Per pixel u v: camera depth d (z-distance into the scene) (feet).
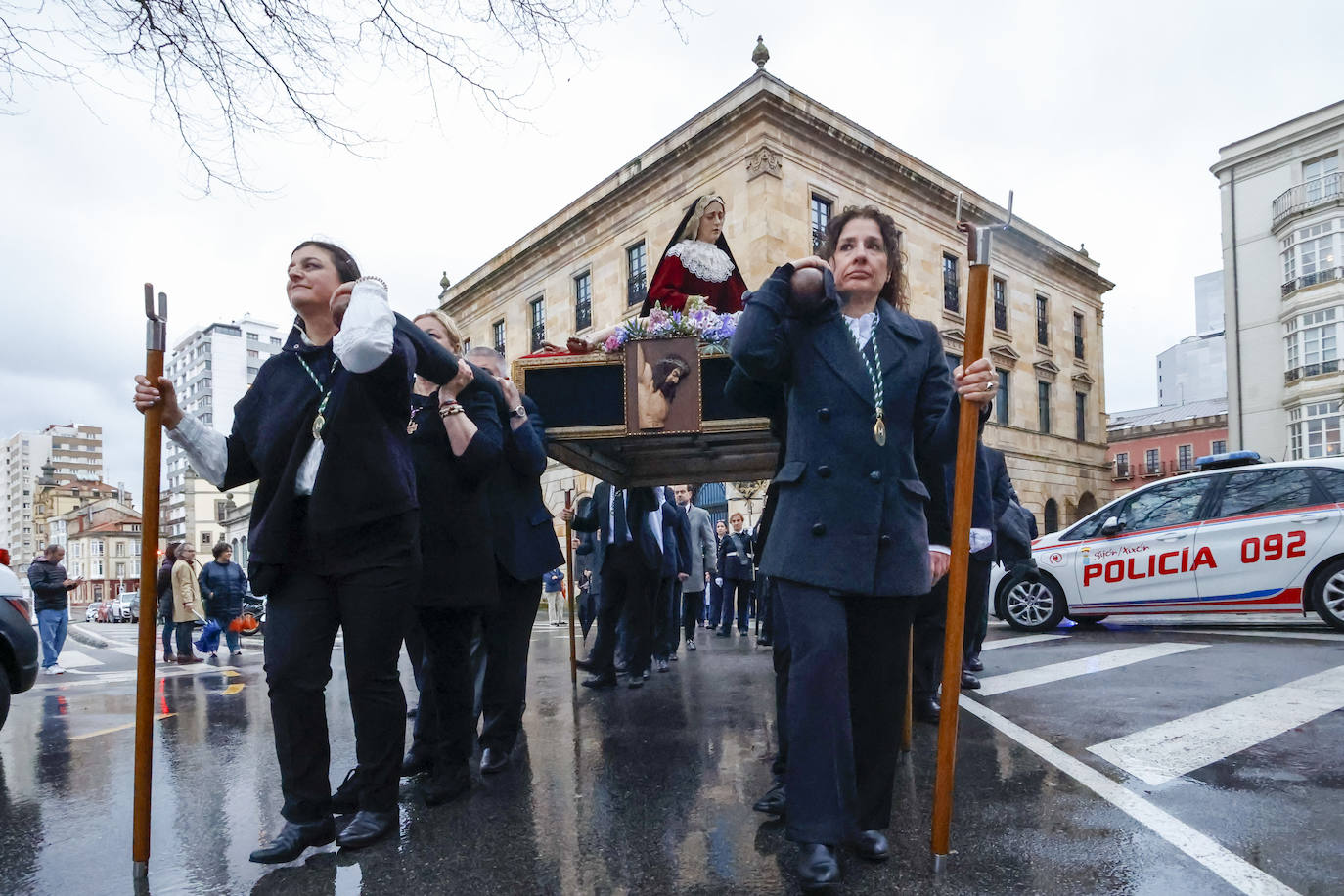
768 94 64.49
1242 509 24.85
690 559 30.66
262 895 7.79
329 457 8.91
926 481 9.25
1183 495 26.16
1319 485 23.93
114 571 363.35
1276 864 7.71
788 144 66.69
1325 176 106.63
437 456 10.91
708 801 10.30
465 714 10.82
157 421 8.57
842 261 8.77
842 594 7.94
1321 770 10.63
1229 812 9.19
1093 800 9.74
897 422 8.24
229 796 11.46
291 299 9.58
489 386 11.78
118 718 18.94
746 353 8.21
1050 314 97.09
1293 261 107.86
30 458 583.58
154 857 8.97
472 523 10.86
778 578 8.08
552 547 12.67
